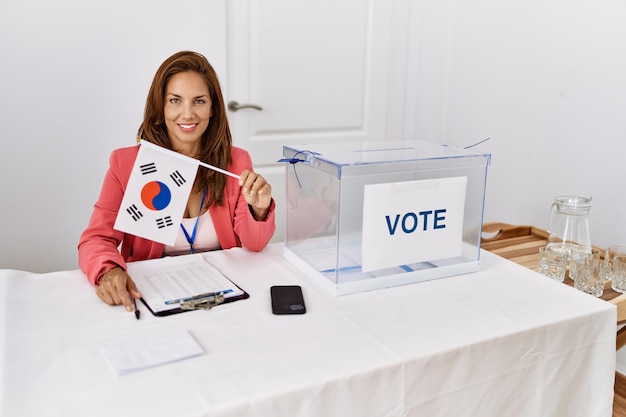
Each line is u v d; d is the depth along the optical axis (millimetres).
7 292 1190
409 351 1000
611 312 1203
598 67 2035
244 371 928
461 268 1363
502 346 1074
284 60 2537
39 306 1147
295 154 1335
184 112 1452
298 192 1357
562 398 1193
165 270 1342
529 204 2383
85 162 2285
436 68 2771
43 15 2105
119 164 1477
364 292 1250
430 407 1024
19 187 2209
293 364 952
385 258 1257
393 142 1492
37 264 2299
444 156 1276
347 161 1193
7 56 2092
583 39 2082
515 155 2426
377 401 964
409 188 1240
